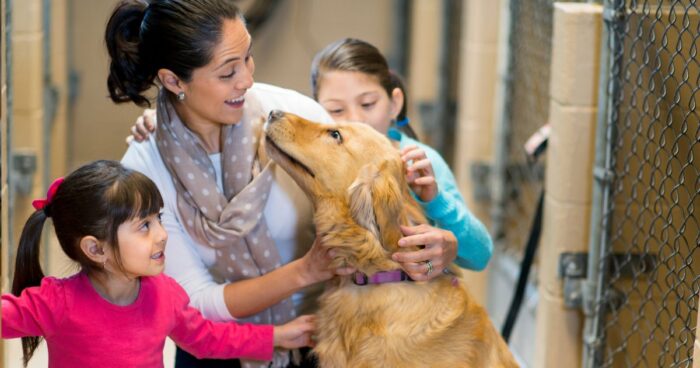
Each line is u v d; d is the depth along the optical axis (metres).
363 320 2.27
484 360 2.34
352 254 2.23
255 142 2.29
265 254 2.34
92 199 2.00
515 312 3.11
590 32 2.78
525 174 4.12
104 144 6.56
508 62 4.26
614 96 2.67
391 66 7.19
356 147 2.26
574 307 2.93
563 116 2.83
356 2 7.14
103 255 2.04
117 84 2.20
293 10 7.12
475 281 4.52
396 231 2.21
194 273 2.33
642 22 2.50
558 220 2.89
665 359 2.42
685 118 2.23
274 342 2.31
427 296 2.29
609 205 2.72
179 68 2.10
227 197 2.29
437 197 2.38
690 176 2.23
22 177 3.78
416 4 6.34
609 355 2.76
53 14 4.85
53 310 2.02
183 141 2.23
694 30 2.20
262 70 7.18
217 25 2.08
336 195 2.24
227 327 2.27
